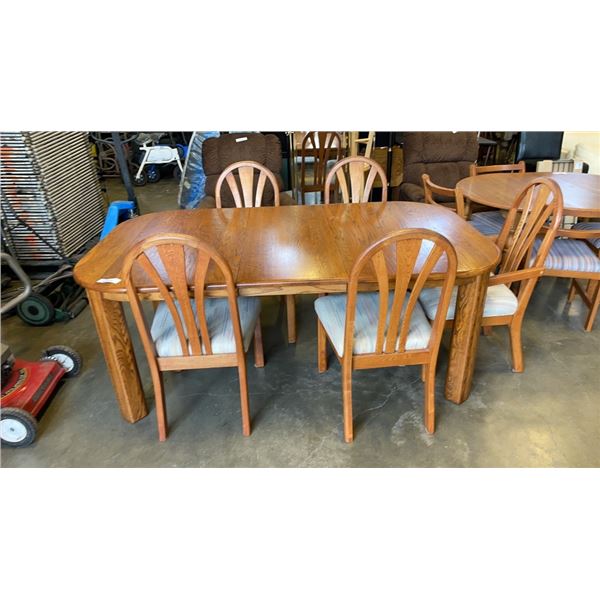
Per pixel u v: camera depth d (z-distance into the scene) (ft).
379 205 7.74
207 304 6.46
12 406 6.18
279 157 12.17
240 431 6.25
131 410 6.33
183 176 13.79
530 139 12.87
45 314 8.84
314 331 8.50
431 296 6.45
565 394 6.70
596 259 7.64
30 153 9.62
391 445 5.95
